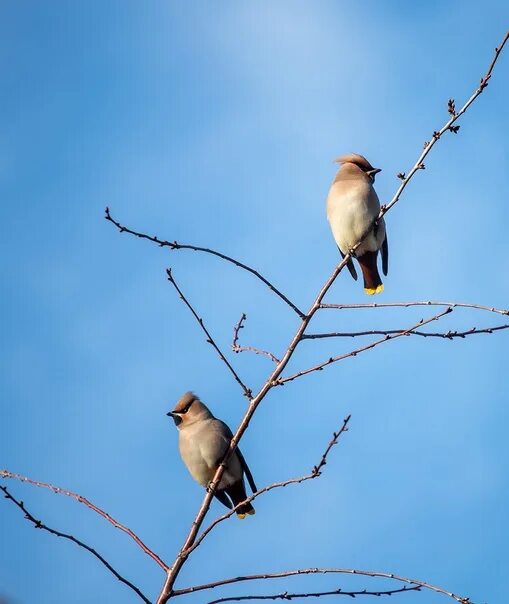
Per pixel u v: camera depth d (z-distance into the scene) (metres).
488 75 10.34
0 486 8.94
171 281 10.41
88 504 9.38
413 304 10.15
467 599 8.73
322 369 10.18
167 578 9.12
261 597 8.99
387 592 9.09
